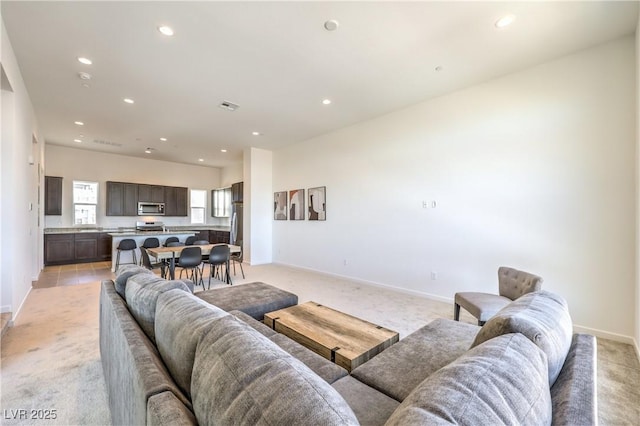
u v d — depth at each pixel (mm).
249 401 679
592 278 2814
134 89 3648
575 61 2879
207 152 7277
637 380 2072
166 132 5539
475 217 3568
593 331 2797
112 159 7574
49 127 5211
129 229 7707
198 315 1123
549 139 3035
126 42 2691
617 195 2695
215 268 5508
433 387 713
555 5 2221
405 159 4305
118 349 1384
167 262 4664
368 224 4836
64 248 6559
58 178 6734
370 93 3785
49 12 2285
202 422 794
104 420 1647
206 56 2928
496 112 3387
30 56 2906
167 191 8352
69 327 2934
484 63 3055
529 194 3164
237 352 818
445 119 3836
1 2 2158
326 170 5613
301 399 631
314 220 5859
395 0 2176
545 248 3064
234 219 7559
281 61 3023
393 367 1464
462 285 3691
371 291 4418
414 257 4203
